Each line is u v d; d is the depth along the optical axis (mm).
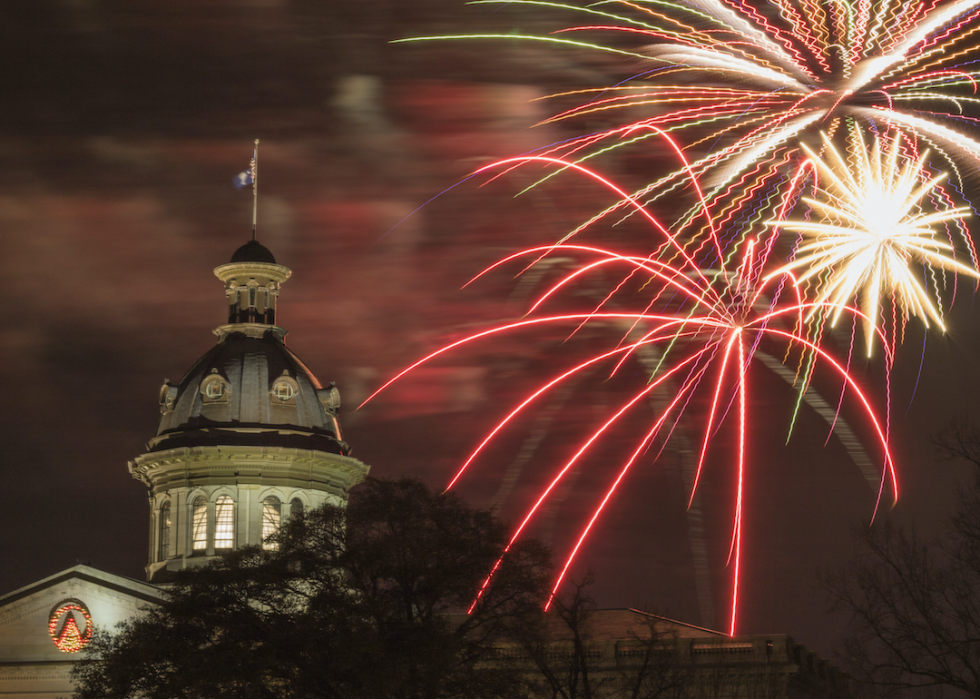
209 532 94125
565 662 63812
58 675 86688
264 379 98438
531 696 68312
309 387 100500
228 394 97688
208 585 59188
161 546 95812
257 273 102250
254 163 105062
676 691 69625
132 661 58688
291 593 61438
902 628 56750
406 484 61969
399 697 56031
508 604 59719
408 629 56688
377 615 56906
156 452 95625
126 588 88000
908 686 56562
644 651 74688
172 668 59719
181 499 95062
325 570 60094
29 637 87500
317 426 98875
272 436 96438
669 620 79312
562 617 63000
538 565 60531
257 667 55812
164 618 60531
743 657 77438
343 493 98938
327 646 55406
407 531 59938
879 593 57219
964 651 55938
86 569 88312
